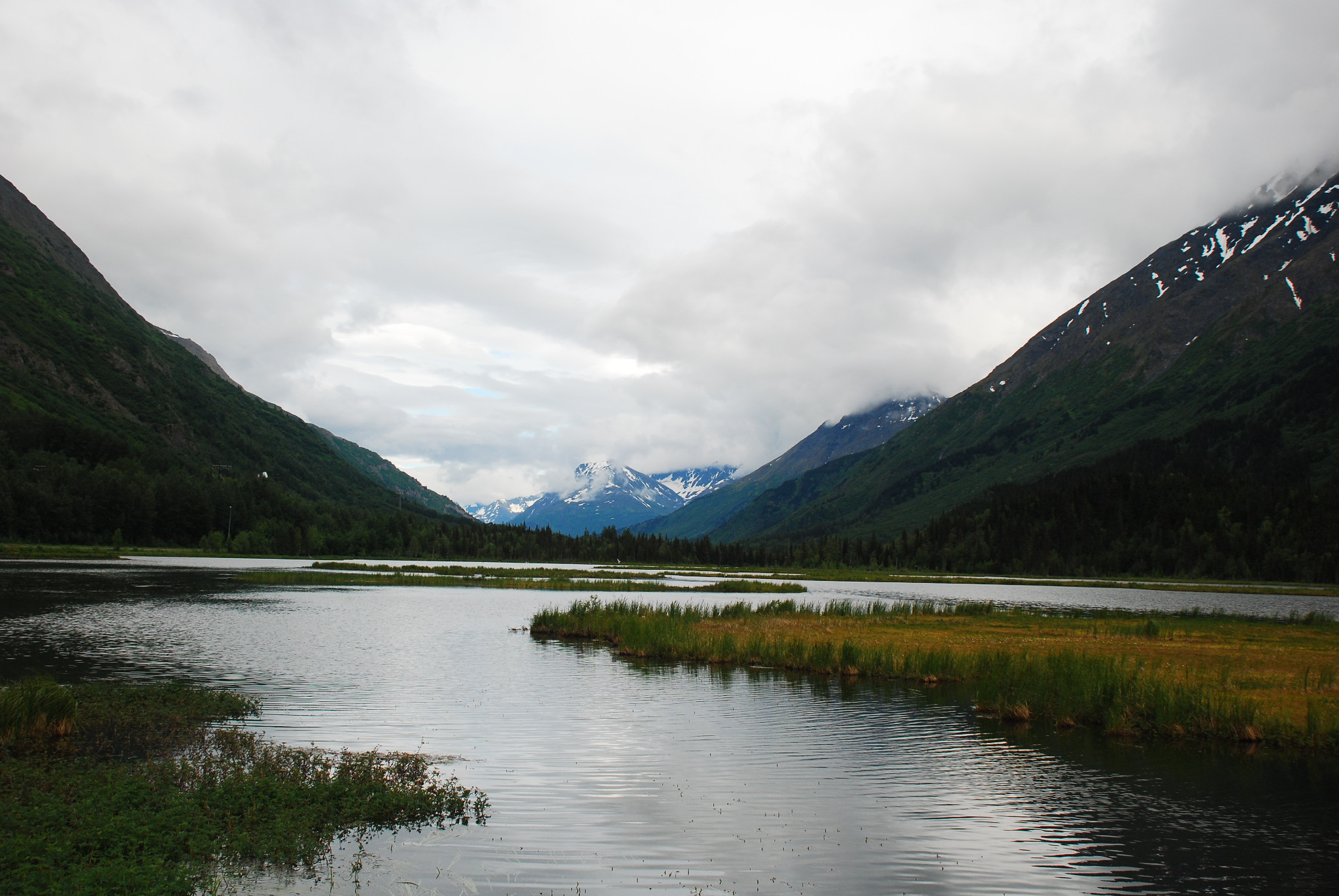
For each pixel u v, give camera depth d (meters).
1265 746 29.73
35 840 16.62
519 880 17.42
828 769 26.27
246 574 119.88
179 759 23.95
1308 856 19.56
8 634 50.62
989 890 17.59
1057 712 33.53
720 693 38.69
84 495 188.50
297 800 20.47
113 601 73.12
